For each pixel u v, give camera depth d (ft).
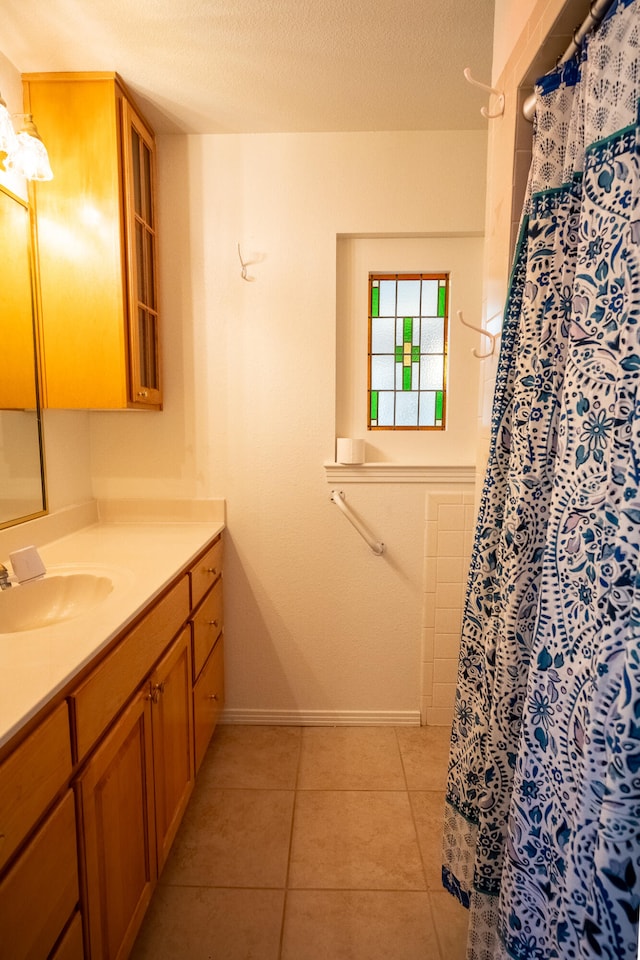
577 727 2.54
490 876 3.36
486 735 3.64
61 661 2.86
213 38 4.63
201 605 5.67
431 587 6.85
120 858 3.47
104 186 5.09
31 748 2.45
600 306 2.47
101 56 4.84
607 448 2.45
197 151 6.28
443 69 5.08
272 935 4.15
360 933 4.17
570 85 2.96
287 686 7.04
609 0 2.52
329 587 6.89
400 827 5.27
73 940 2.85
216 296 6.47
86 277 5.18
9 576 4.35
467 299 6.68
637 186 2.21
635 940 1.99
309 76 5.18
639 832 1.99
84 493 6.52
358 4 4.26
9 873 2.29
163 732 4.34
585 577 2.54
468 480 6.69
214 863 4.83
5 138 3.99
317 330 6.50
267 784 5.89
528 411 3.11
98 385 5.28
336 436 6.87
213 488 6.73
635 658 1.97
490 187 4.37
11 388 4.86
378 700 7.05
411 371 6.89
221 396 6.60
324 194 6.33
